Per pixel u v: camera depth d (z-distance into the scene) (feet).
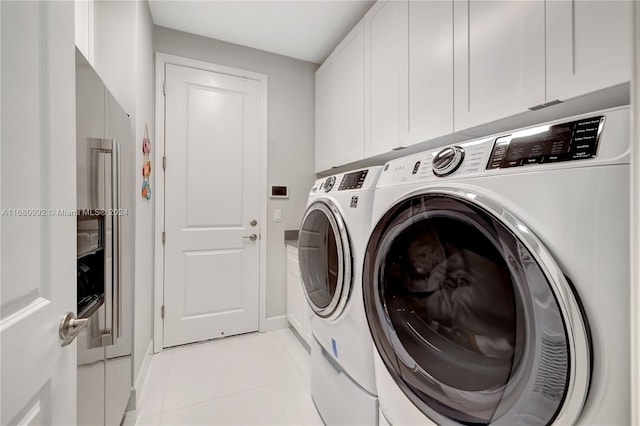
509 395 1.94
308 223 5.27
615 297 1.51
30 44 1.71
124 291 4.37
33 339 1.69
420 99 4.69
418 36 4.73
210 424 4.66
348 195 4.05
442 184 2.51
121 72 5.03
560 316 1.64
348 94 6.81
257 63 8.16
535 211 1.84
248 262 8.10
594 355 1.56
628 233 1.49
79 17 4.54
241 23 6.95
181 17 6.73
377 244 3.08
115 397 3.95
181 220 7.36
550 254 1.72
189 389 5.55
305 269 5.32
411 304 2.98
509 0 3.39
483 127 3.85
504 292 2.04
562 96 2.91
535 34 3.14
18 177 1.60
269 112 8.34
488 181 2.15
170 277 7.22
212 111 7.67
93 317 3.23
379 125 5.68
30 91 1.71
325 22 6.87
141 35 5.54
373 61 5.86
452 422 2.32
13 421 1.53
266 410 4.99
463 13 3.96
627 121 1.59
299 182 8.73
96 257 3.48
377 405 3.45
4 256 1.48
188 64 7.36
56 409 1.95
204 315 7.60
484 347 2.21
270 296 8.36
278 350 7.13
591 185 1.63
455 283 2.47
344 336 3.94
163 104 7.11
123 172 4.33
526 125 3.73
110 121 3.68
